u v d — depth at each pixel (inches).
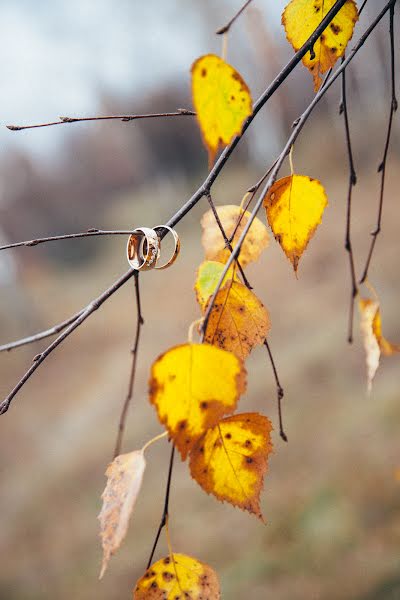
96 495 257.3
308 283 390.0
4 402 23.7
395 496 163.9
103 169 1101.7
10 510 274.8
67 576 204.7
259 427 22.8
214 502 209.5
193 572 23.1
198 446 22.6
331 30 29.7
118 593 185.0
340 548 155.7
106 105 887.1
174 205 912.3
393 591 132.3
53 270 837.2
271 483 200.4
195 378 17.9
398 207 416.8
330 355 271.0
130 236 26.4
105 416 347.3
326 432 213.5
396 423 196.2
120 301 617.6
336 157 589.3
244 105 18.3
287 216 27.5
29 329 577.9
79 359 491.8
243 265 29.7
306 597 145.1
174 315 493.7
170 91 879.7
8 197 909.8
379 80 583.2
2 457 346.6
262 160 694.5
